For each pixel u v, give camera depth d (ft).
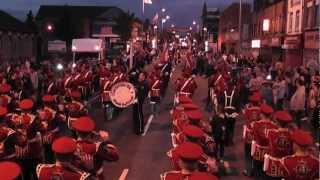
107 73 94.58
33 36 195.62
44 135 40.65
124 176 46.65
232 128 54.49
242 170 48.62
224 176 46.52
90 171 26.09
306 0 128.06
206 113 86.74
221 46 309.83
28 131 36.06
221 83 76.48
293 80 83.46
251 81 82.02
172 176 22.39
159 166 50.37
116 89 65.67
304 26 129.39
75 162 25.27
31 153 36.19
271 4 174.40
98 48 138.51
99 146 26.61
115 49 228.02
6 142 32.81
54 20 283.79
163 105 96.02
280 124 34.55
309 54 122.93
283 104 81.66
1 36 161.79
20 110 38.52
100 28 304.09
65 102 53.01
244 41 228.84
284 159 29.14
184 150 22.25
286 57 149.69
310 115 74.08
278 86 79.51
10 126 36.06
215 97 64.59
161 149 57.98
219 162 47.47
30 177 36.86
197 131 27.43
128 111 87.61
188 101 41.96
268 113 39.04
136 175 47.11
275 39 162.61
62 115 46.26
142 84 67.26
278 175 34.04
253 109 45.01
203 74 163.84
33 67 100.27
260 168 39.73
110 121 77.05
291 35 143.84
